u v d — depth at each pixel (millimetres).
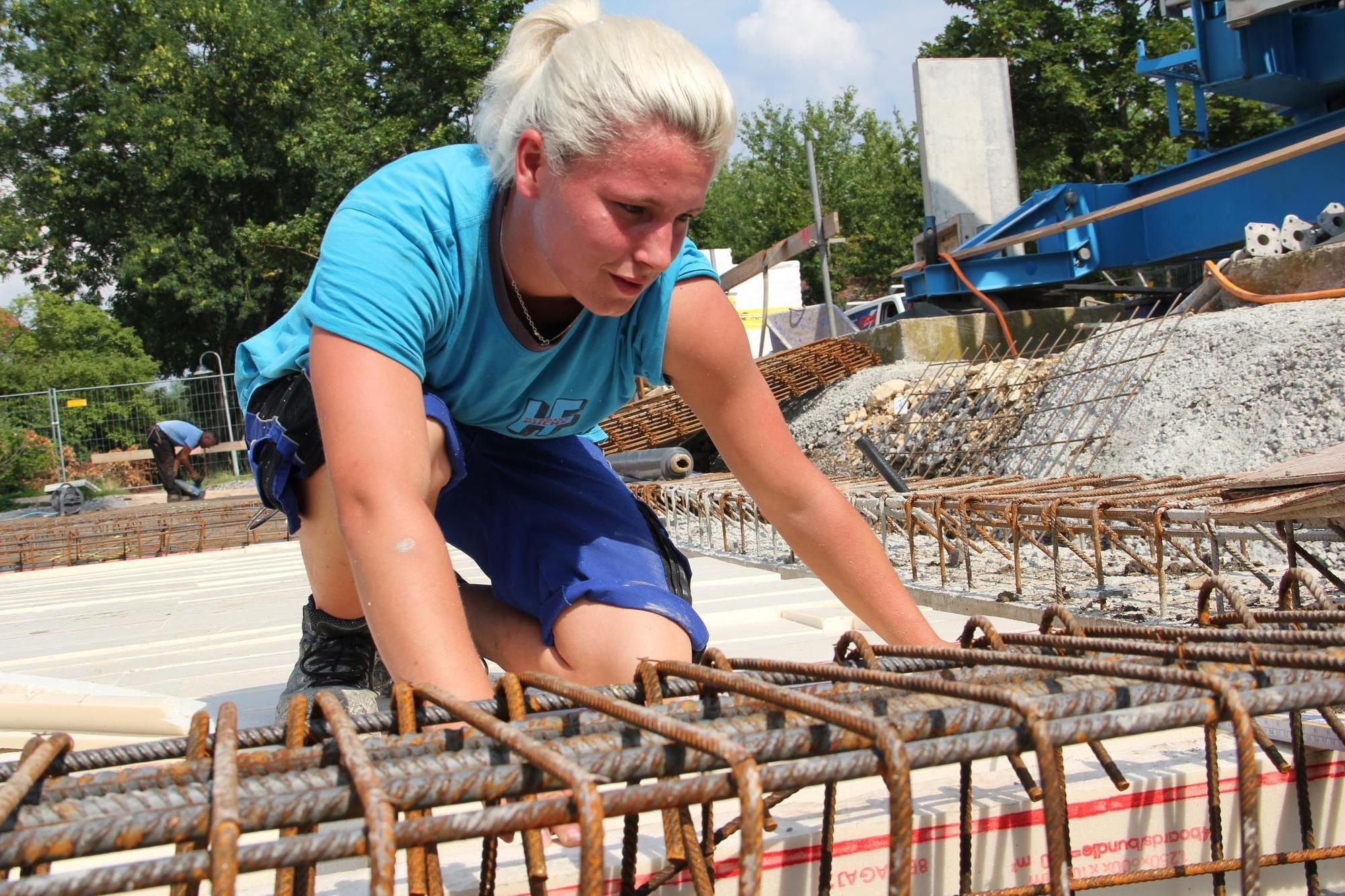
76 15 27266
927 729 952
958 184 10539
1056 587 3184
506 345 1747
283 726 1217
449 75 24859
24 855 763
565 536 1970
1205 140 8273
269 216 27109
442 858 1455
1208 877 1583
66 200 26953
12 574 6984
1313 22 6883
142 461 18734
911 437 8039
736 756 790
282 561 6441
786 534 1893
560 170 1405
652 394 9617
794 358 10273
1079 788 1535
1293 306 5969
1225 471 5070
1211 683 922
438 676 1341
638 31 1397
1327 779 1667
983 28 23422
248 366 2035
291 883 1010
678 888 1365
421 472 1517
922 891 1473
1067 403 6730
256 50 25766
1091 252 8977
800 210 38250
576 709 1303
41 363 24500
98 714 2137
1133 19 22844
